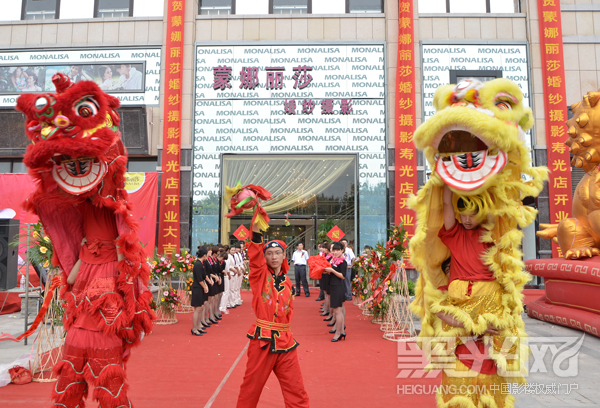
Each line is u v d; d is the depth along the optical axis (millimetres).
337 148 13734
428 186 2883
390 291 7195
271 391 4117
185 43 13961
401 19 13609
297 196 13750
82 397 2742
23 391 4070
